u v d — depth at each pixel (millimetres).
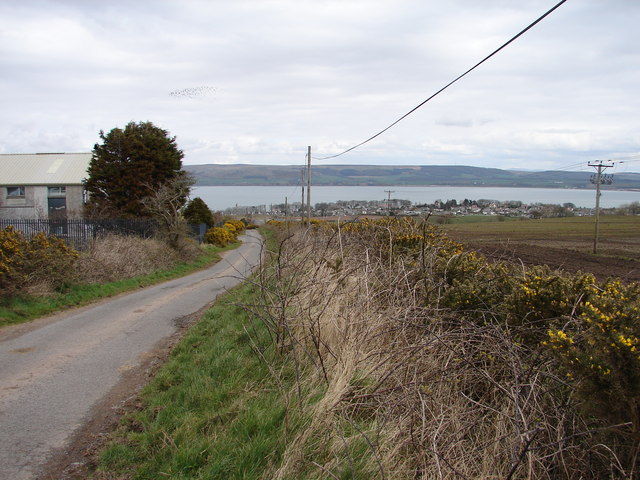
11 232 12031
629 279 15102
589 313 3508
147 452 4414
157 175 28375
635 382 3031
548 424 3576
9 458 4266
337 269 6637
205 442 4277
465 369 4336
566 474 3420
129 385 6195
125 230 23000
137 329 9398
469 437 3830
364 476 3486
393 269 6566
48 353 7520
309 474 3561
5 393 5770
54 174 40844
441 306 5625
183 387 5766
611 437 3477
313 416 4137
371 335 5062
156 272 19266
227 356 6422
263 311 7344
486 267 6547
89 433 4809
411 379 4273
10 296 10734
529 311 4754
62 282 12867
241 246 43000
